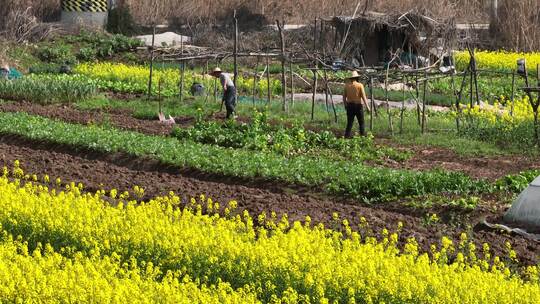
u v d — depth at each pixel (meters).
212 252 15.45
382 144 28.55
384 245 17.83
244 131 29.08
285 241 15.68
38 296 13.23
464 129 29.75
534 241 18.84
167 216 17.80
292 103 34.62
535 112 28.23
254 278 14.95
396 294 14.16
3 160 25.22
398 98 38.06
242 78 40.84
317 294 14.29
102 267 14.30
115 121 32.44
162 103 35.97
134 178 23.67
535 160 26.36
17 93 37.00
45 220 16.92
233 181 24.06
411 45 43.47
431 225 19.98
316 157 26.84
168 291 13.17
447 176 22.66
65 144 27.67
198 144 27.59
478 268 15.06
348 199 22.36
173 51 43.50
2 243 16.30
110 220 16.64
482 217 20.48
